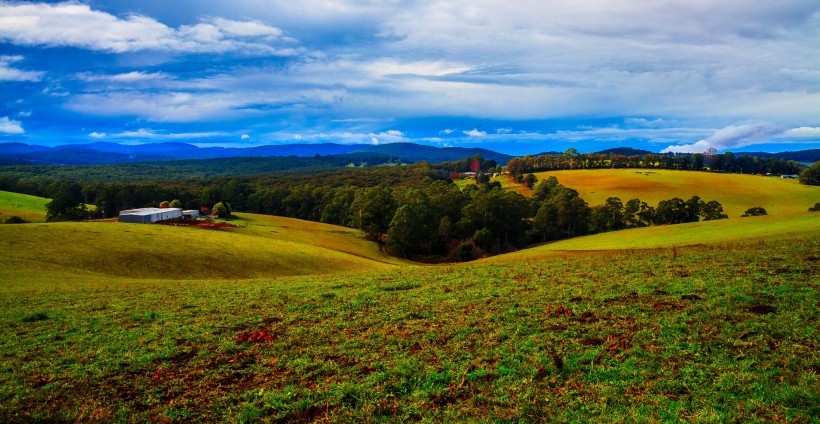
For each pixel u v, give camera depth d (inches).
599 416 394.0
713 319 603.2
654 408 400.2
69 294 1192.2
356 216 4645.7
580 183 6658.5
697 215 4928.6
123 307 991.6
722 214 4699.8
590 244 2645.2
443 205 4574.3
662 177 6668.3
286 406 460.8
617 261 1200.8
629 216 5024.6
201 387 523.8
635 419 383.6
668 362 486.9
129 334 753.6
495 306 782.5
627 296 769.6
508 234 4650.6
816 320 563.8
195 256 2107.5
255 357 613.3
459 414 419.5
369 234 4133.9
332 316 808.9
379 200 4109.3
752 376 436.1
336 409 449.1
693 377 448.8
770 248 1144.2
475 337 622.5
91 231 2383.1
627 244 2273.6
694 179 6491.1
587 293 816.9
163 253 2082.9
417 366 536.1
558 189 5615.2
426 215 4072.3
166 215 3639.3
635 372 470.3
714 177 6614.2
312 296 1024.9
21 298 1125.7
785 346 497.0
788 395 396.8
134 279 1670.8
